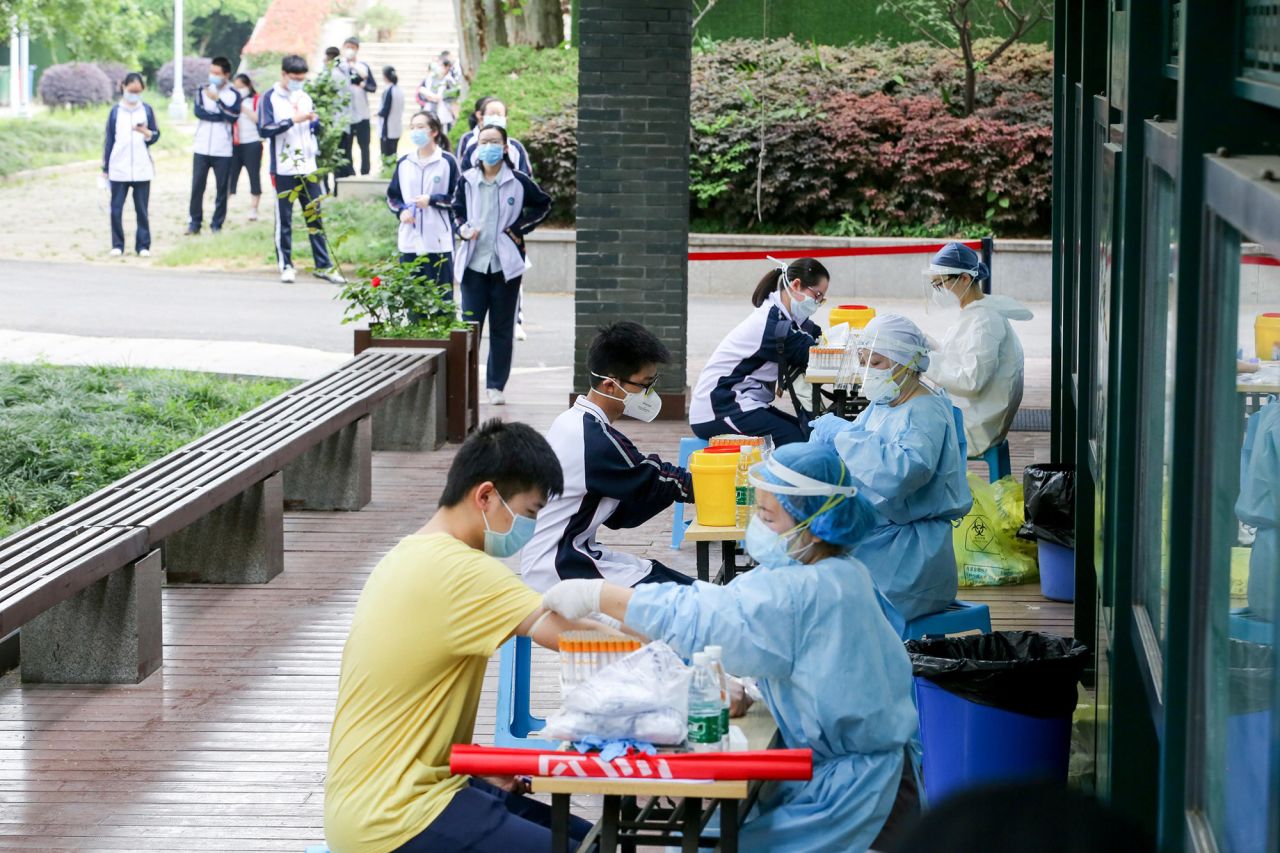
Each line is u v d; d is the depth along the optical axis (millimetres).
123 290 16844
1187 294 2949
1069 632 6828
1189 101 2920
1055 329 8406
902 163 19250
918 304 17938
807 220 19516
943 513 5801
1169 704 3045
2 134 26156
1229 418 2736
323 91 19516
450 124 21656
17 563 5887
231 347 13672
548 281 18406
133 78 18812
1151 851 1431
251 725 5910
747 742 3660
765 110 19750
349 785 3629
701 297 18375
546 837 3574
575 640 3652
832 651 3682
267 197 22391
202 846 4902
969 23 20391
